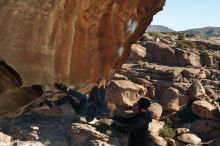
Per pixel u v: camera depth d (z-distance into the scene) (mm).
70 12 4242
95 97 5535
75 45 4637
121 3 4969
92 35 4812
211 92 49875
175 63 56156
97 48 4973
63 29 4273
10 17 3752
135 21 5461
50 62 4238
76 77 4812
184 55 55969
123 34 5293
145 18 5797
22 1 3744
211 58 57406
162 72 51094
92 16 4625
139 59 56312
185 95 47812
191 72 52156
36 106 5125
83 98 5359
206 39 69625
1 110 4410
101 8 4672
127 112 42625
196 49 61062
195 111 45406
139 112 8617
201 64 57094
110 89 45781
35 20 3902
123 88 45656
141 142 8516
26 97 4367
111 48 5156
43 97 4898
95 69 5055
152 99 48531
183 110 46938
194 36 76312
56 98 5277
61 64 4453
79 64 4777
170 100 47094
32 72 4066
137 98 46188
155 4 5676
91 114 5613
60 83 4566
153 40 61250
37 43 4008
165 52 56688
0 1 3660
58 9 4047
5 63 3889
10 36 3811
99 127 13141
